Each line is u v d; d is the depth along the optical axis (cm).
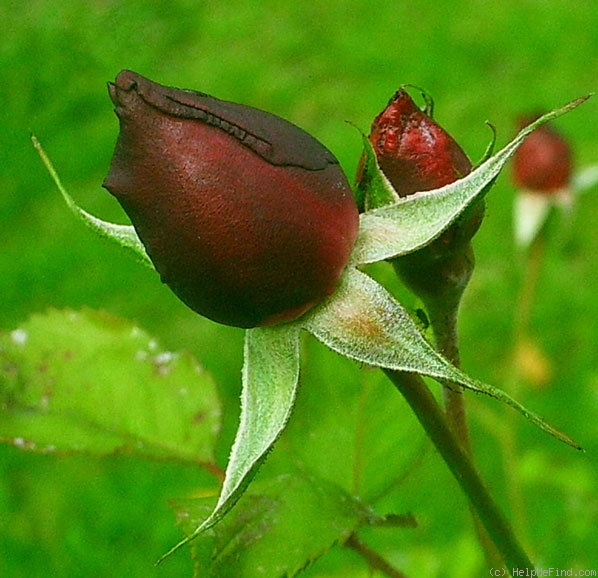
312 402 26
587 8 88
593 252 61
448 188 21
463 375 20
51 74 80
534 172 37
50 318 26
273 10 97
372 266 26
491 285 59
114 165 20
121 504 49
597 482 45
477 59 84
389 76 85
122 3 84
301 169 21
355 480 26
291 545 22
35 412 26
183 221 20
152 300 66
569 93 77
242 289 20
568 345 55
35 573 48
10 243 74
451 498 45
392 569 25
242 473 20
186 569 46
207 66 89
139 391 26
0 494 51
